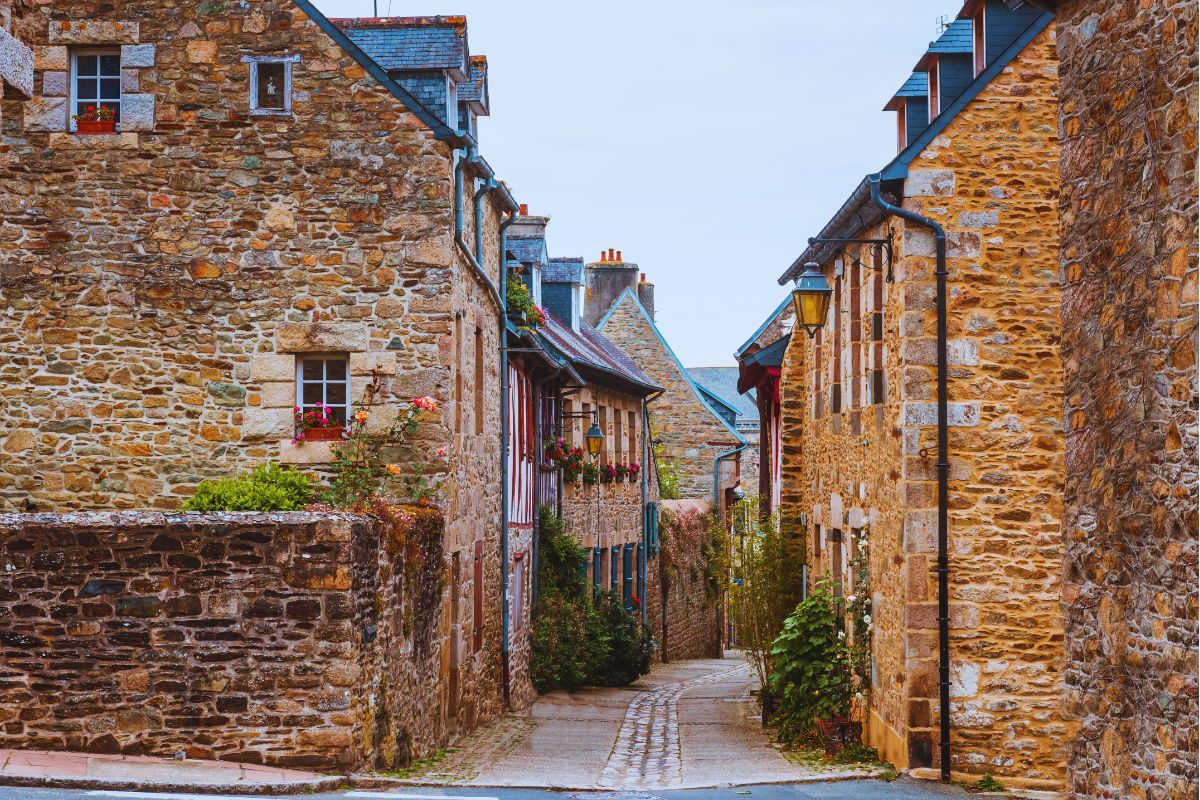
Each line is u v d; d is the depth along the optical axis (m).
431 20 16.31
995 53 12.91
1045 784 11.31
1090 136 7.91
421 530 12.63
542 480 21.70
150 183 14.16
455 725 14.62
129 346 14.10
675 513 32.31
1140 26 7.30
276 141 14.16
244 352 14.09
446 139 14.11
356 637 10.49
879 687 12.78
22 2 9.88
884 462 12.59
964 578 11.62
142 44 14.16
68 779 9.09
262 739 10.27
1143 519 7.21
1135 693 7.29
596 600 23.80
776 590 17.42
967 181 11.80
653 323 37.34
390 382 14.02
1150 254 7.16
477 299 16.30
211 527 10.34
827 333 16.50
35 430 14.05
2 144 14.15
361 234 14.11
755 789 11.05
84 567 10.30
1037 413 11.69
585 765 13.06
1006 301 11.74
